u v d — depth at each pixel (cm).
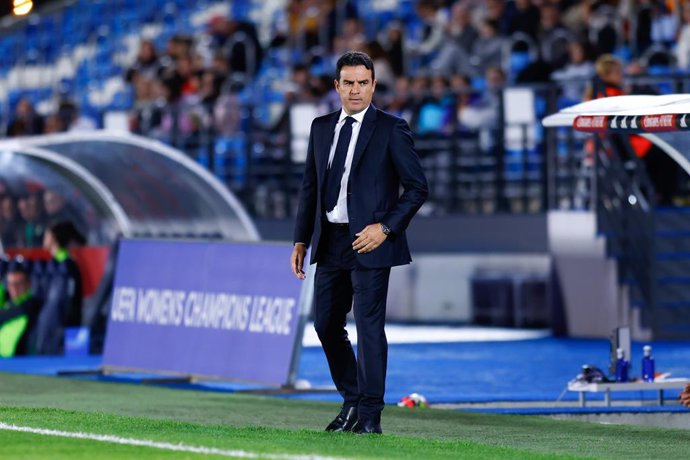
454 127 6438
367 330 2577
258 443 2412
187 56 8506
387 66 7275
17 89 10850
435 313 6675
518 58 7181
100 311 5225
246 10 9831
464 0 7969
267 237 6794
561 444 2636
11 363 4941
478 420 3084
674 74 5416
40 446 2356
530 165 6556
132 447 2341
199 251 4253
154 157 5203
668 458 2416
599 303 5828
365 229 2547
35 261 5250
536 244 6228
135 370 4384
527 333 6144
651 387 3469
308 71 7631
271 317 3984
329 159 2602
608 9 7012
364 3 8931
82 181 5169
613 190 5738
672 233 5694
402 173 2578
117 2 10538
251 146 6912
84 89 10206
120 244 4544
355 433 2602
